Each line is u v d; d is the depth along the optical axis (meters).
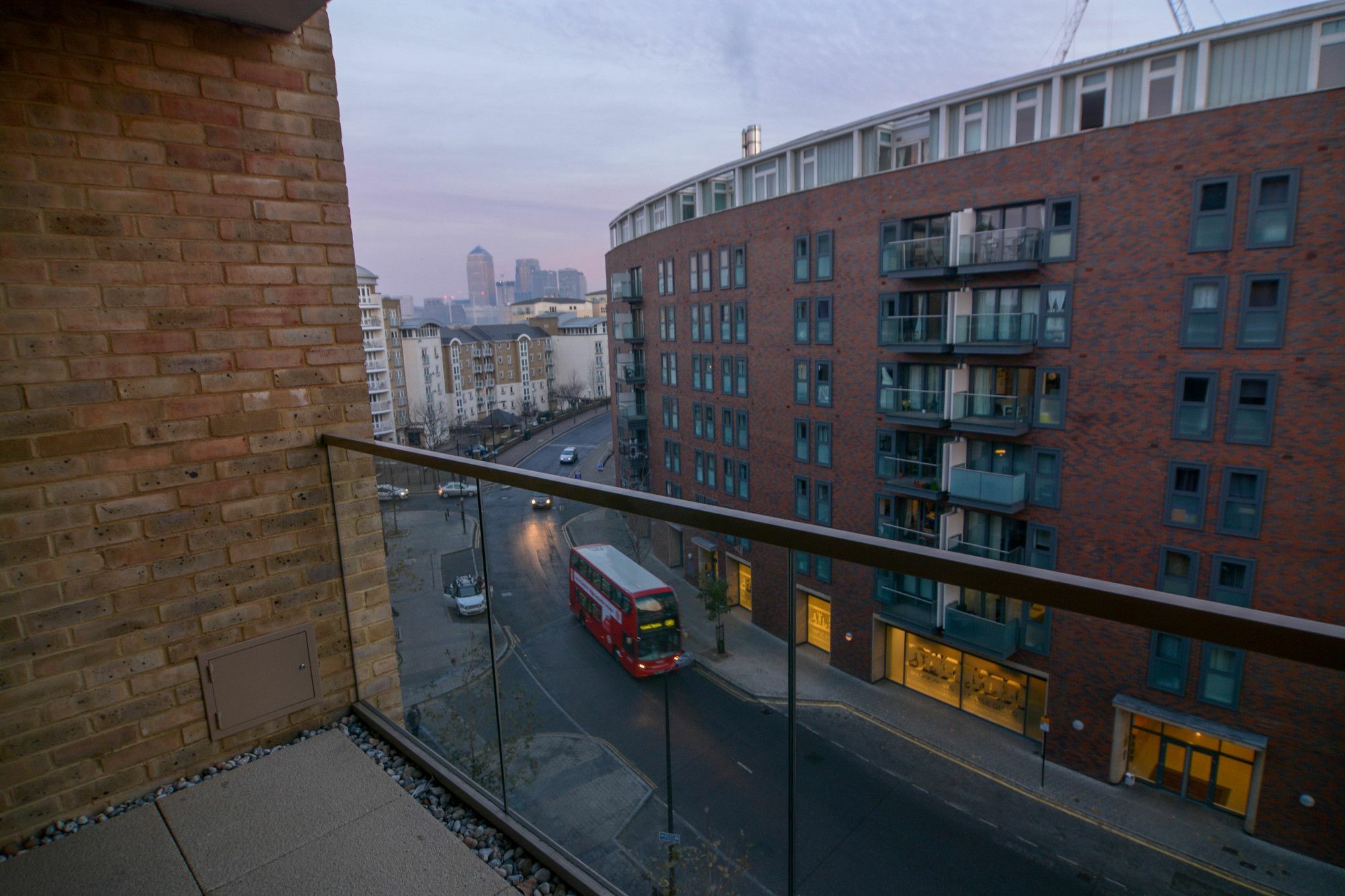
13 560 2.11
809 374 18.81
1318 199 10.48
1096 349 12.93
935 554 0.98
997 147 14.66
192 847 2.07
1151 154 11.91
